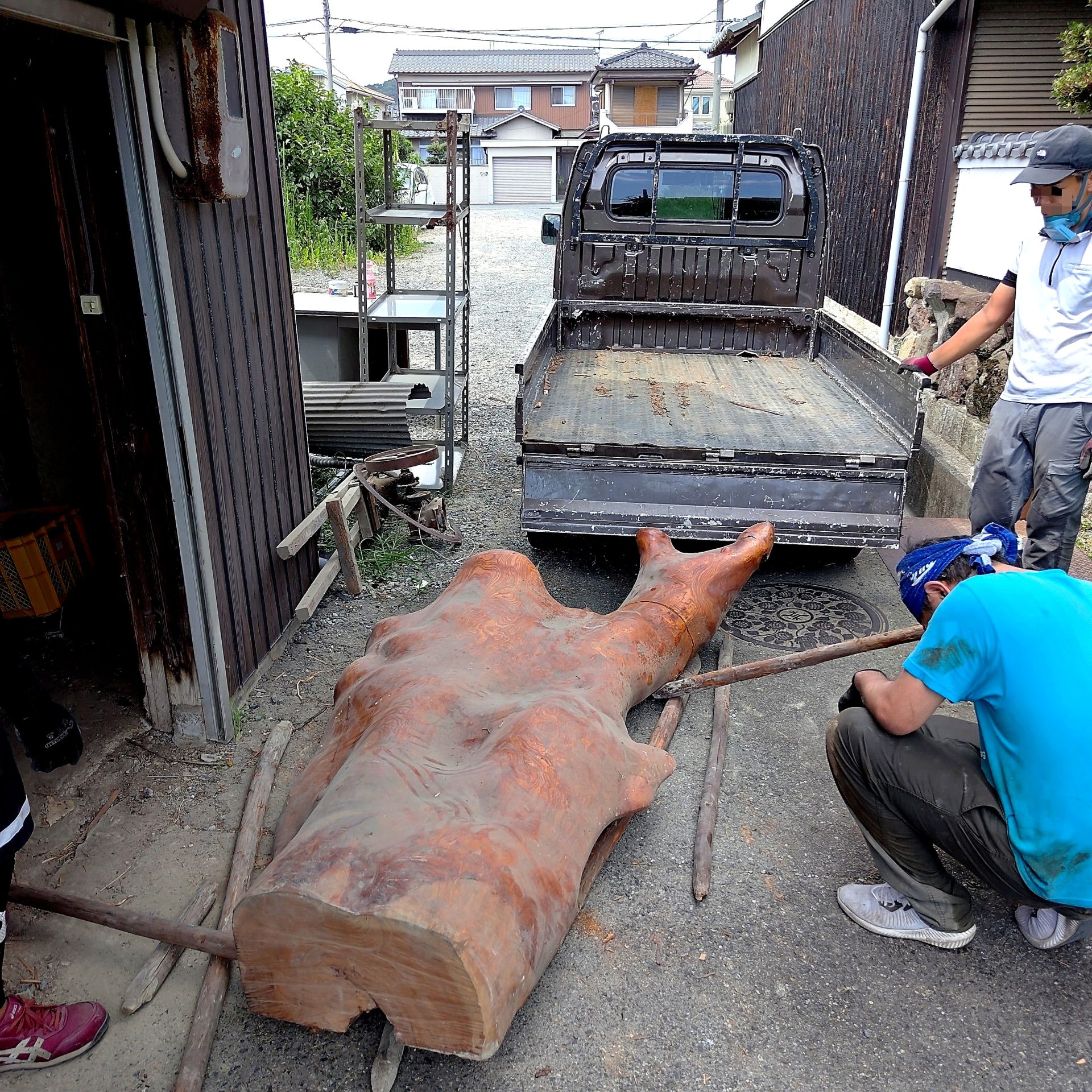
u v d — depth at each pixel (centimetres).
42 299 410
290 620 415
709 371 569
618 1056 222
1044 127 695
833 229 982
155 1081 215
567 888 220
